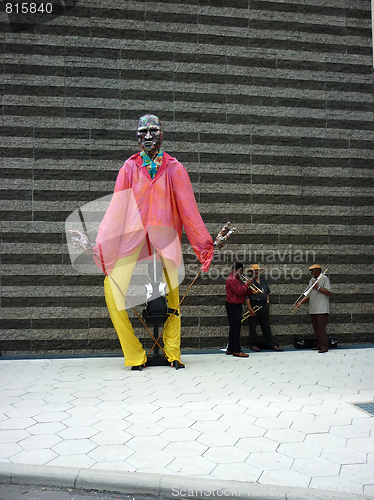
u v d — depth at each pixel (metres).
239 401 4.83
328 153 9.37
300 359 7.43
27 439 3.71
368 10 9.70
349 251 9.26
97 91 8.73
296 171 9.23
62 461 3.26
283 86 9.31
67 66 8.70
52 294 8.30
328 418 4.23
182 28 9.03
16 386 5.59
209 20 9.12
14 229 8.34
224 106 9.08
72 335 8.27
